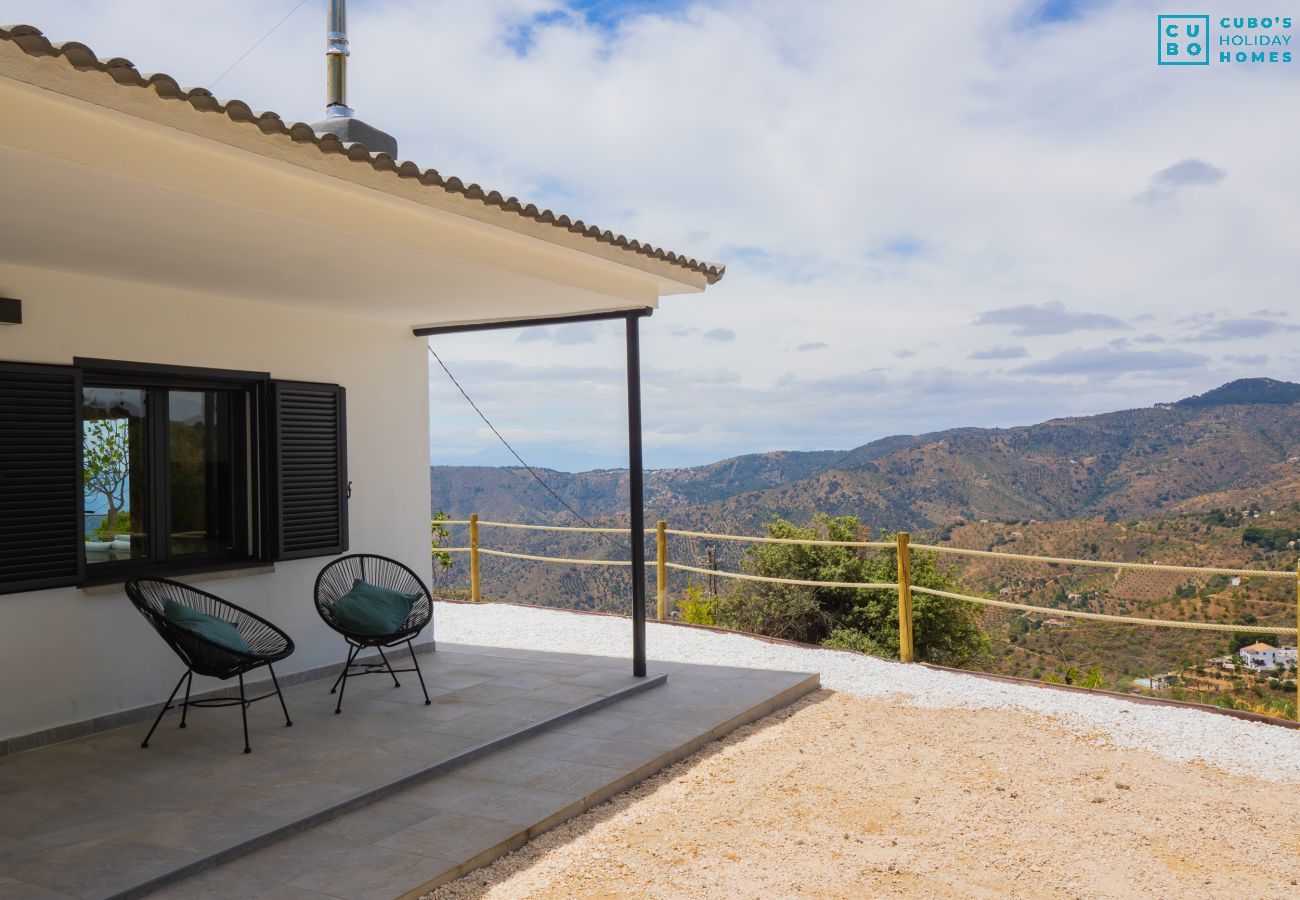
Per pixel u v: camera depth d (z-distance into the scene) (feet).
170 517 16.16
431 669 19.36
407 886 9.37
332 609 16.15
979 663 40.57
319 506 18.13
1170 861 10.98
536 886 9.94
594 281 16.47
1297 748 15.34
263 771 12.62
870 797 13.00
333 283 15.25
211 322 16.42
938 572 40.06
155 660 15.38
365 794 11.75
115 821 10.79
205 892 9.20
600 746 14.33
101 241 11.89
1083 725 16.60
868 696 18.57
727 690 17.97
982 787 13.47
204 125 9.09
